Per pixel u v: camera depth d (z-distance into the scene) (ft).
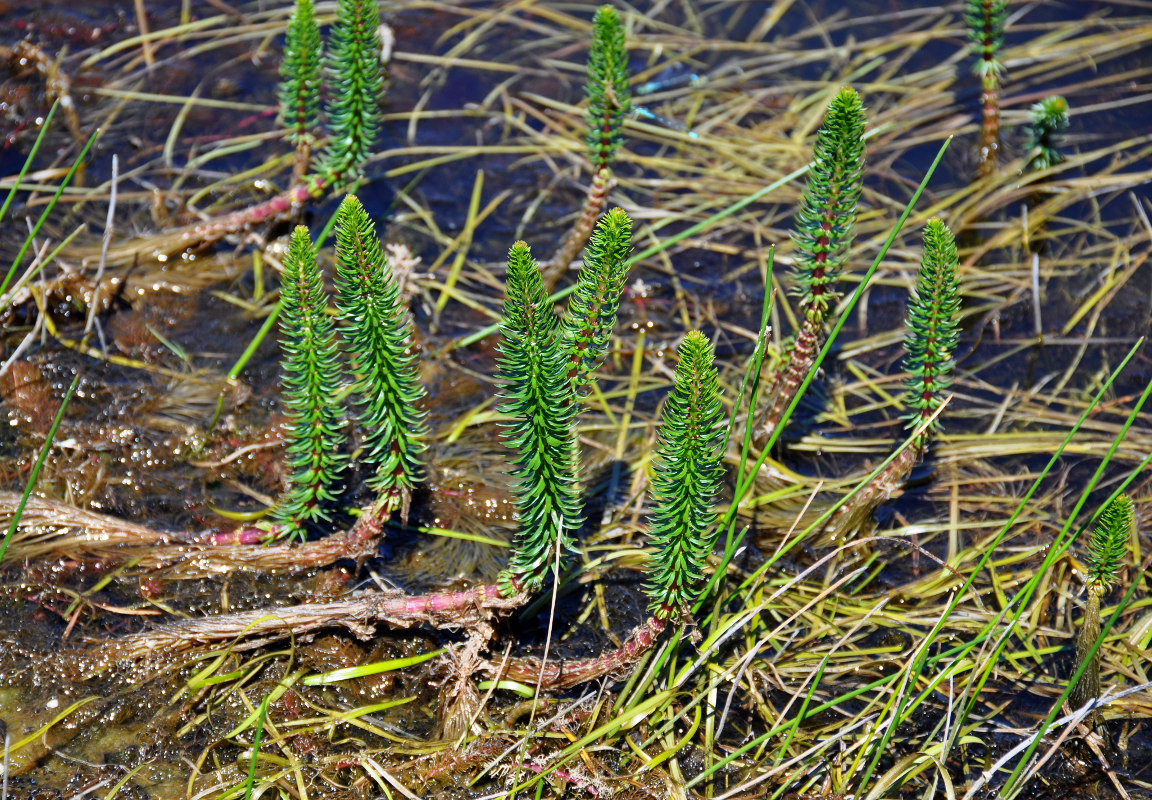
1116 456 5.58
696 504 5.05
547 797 5.13
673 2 6.61
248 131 6.15
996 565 5.43
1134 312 5.86
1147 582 5.41
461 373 5.69
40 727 5.16
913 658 5.20
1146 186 6.11
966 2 6.58
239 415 5.57
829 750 5.20
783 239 5.99
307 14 5.75
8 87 6.15
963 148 6.21
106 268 5.80
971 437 5.62
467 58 6.40
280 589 5.32
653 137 6.23
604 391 5.69
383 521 5.29
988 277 5.93
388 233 5.95
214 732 5.17
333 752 5.16
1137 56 6.44
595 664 5.20
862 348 5.79
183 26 6.37
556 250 5.94
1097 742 5.21
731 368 5.74
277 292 5.81
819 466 5.57
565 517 5.12
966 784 5.18
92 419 5.54
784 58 6.43
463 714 5.17
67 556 5.33
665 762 5.17
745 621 5.21
